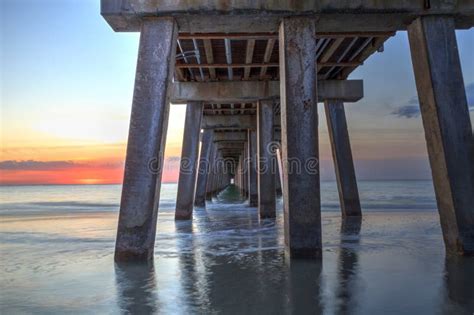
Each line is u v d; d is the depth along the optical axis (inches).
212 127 1038.4
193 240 446.6
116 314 209.3
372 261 321.4
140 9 332.8
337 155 677.9
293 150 329.1
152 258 337.7
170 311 211.6
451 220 334.3
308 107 331.9
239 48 577.6
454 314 201.3
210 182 1471.5
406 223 593.6
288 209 327.9
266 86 693.9
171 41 336.8
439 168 341.4
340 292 239.5
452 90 337.4
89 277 284.0
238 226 587.8
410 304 216.5
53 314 211.5
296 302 222.4
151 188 327.3
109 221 713.0
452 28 343.0
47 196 2330.2
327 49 565.9
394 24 362.6
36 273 300.8
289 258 326.0
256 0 335.0
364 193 1875.0
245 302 223.6
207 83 698.8
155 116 330.6
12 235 523.2
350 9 336.2
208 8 334.6
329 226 561.6
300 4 335.6
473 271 283.9
